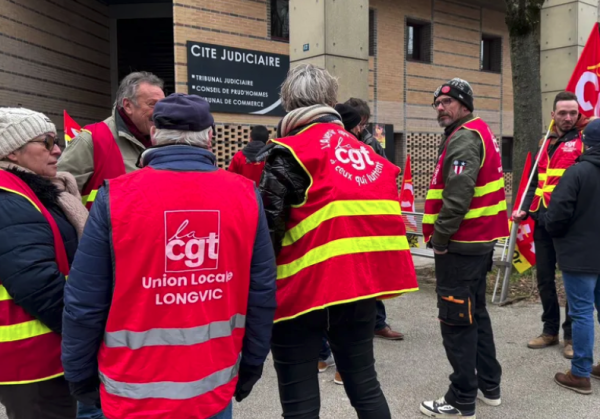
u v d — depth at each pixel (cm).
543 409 332
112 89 1540
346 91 675
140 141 289
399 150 1483
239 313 174
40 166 209
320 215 208
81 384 169
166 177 160
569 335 424
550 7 916
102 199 156
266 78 1147
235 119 1109
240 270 171
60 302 184
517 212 479
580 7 885
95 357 164
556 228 342
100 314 157
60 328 189
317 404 221
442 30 1531
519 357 420
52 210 204
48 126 211
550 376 383
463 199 286
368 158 226
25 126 203
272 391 367
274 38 1159
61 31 1309
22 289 179
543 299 438
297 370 219
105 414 157
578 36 887
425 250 706
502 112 1720
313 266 207
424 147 1529
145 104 274
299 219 212
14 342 188
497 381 336
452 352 306
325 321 215
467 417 309
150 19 1524
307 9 671
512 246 564
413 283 226
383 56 1412
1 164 199
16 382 190
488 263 322
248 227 172
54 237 194
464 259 297
